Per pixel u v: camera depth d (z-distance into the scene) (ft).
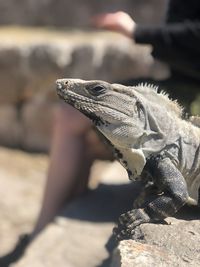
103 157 3.78
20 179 5.15
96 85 1.99
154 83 3.17
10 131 5.98
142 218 2.04
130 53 5.79
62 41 5.88
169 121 2.10
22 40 5.92
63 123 3.52
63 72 5.81
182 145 2.10
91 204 3.40
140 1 6.79
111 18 3.21
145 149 2.04
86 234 3.09
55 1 6.92
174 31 3.09
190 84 3.21
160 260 1.89
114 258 2.01
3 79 5.87
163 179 2.03
